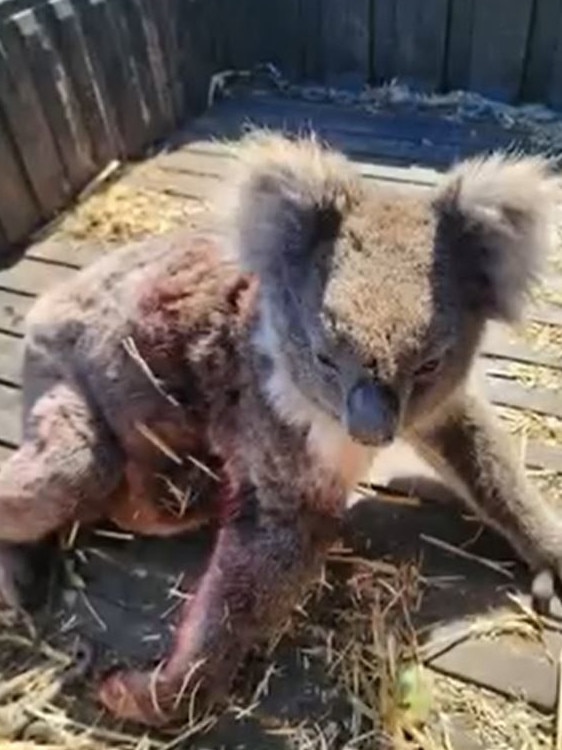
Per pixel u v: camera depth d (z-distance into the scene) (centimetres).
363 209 43
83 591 57
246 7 113
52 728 51
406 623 54
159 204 93
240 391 49
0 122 85
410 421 44
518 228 43
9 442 67
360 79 112
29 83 88
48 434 54
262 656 53
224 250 47
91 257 86
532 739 48
